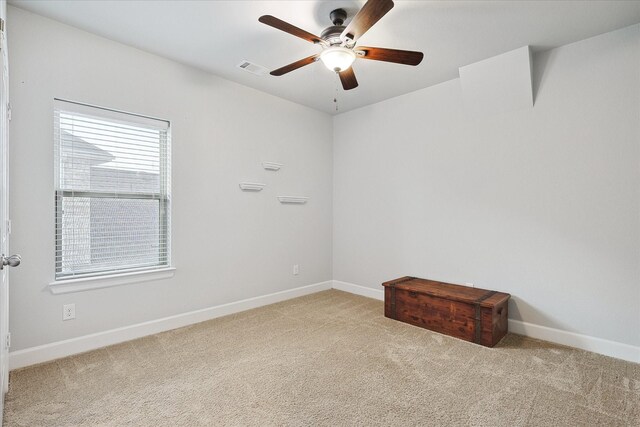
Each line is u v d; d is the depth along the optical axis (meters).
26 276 2.12
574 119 2.48
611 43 2.32
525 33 2.35
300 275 3.93
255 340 2.59
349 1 2.00
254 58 2.76
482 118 2.97
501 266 2.87
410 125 3.51
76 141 2.36
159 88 2.72
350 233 4.13
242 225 3.32
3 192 1.46
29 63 2.12
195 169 2.95
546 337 2.62
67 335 2.28
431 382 1.99
